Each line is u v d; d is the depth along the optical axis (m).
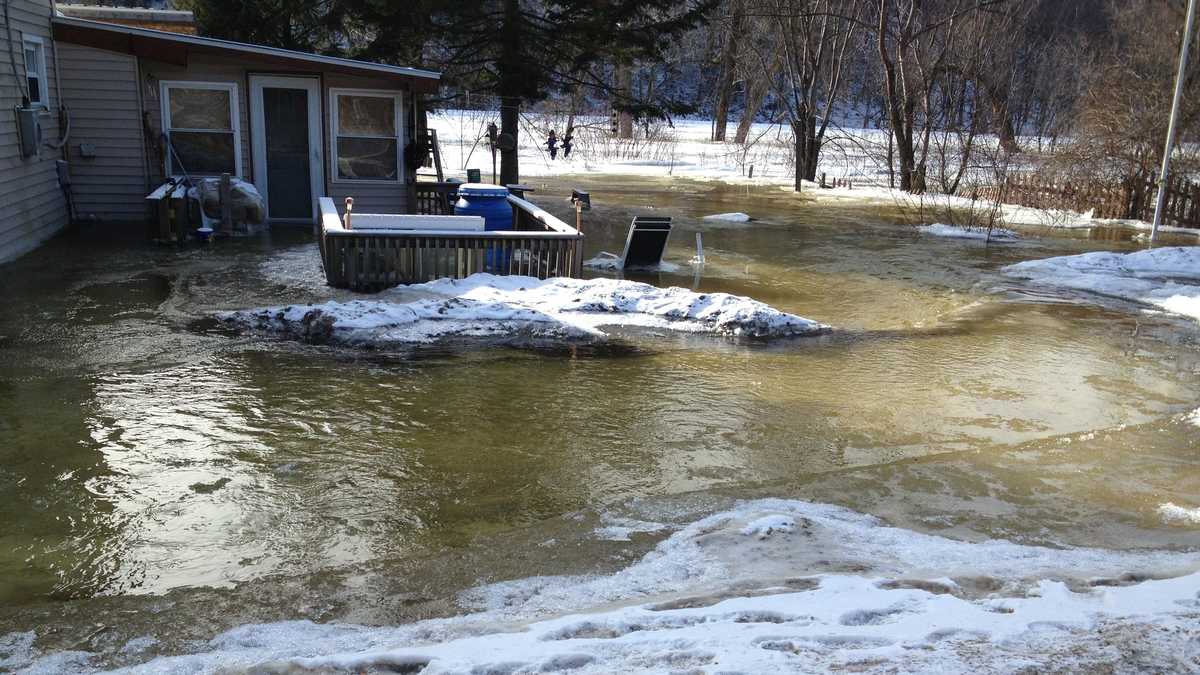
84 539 5.03
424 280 11.67
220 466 6.06
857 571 4.53
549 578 4.59
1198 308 12.41
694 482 6.05
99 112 15.73
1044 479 6.19
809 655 3.20
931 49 35.44
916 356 9.62
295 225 16.53
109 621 4.16
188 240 14.64
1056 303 12.85
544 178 30.58
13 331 9.13
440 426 6.96
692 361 9.05
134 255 13.23
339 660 3.41
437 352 8.98
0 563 4.76
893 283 14.10
